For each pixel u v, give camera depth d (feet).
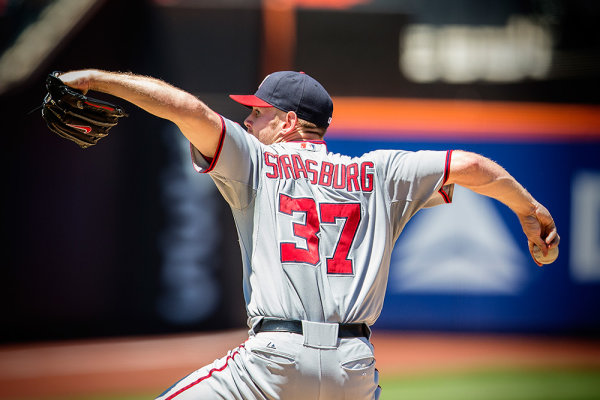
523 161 124.57
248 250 27.96
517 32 127.34
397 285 120.26
